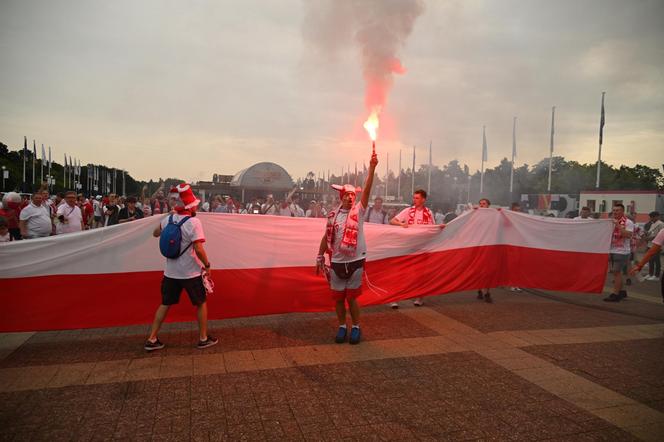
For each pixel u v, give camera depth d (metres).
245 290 5.89
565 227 7.96
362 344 5.17
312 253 6.16
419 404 3.70
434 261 7.09
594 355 5.01
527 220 7.82
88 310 5.27
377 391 3.92
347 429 3.27
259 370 4.31
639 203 22.52
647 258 6.14
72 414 3.37
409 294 6.93
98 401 3.59
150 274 5.45
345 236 5.10
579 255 8.01
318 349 4.96
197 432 3.16
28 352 4.69
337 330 5.71
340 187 5.34
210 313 5.77
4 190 42.28
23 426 3.18
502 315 6.73
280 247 6.02
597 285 8.05
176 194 4.84
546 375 4.39
